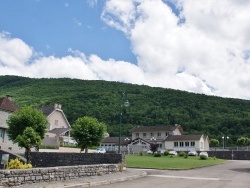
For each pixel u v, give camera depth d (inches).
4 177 553.6
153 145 2610.7
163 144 3609.7
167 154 2377.0
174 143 3508.9
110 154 1127.6
